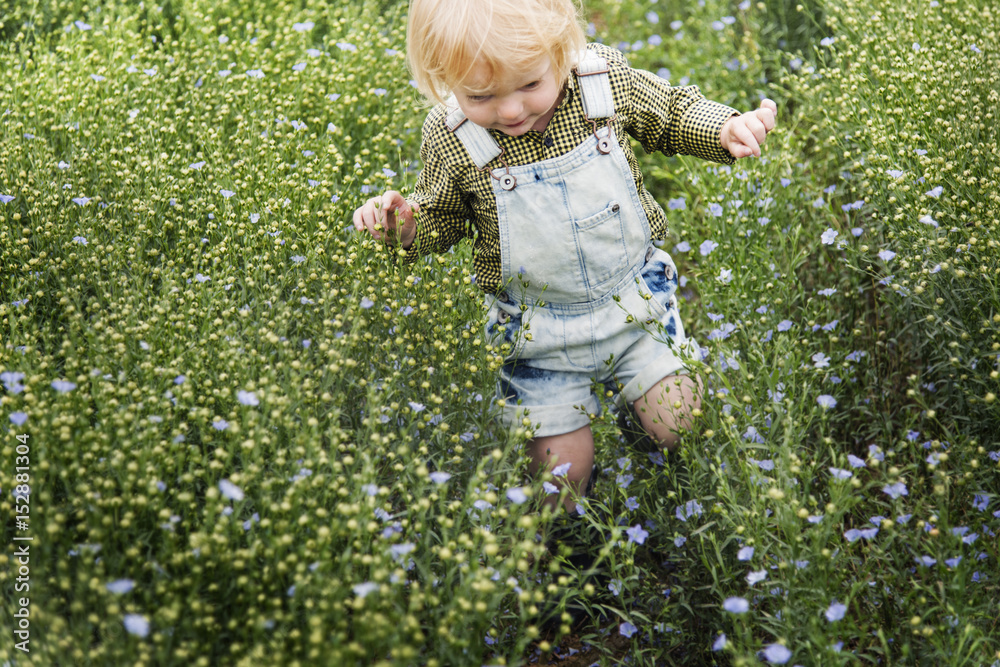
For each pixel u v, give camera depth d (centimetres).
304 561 177
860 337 302
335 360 216
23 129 314
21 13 427
